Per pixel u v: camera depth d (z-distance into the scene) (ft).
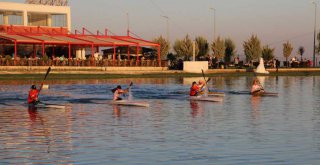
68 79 249.96
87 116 108.47
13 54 304.71
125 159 67.10
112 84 219.00
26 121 100.37
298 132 87.86
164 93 172.86
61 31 345.51
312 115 111.65
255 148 73.92
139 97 157.48
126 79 258.37
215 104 135.44
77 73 280.51
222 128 92.22
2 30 323.78
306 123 98.99
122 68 311.47
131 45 321.73
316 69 365.61
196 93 149.48
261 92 166.50
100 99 148.97
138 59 328.29
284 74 319.06
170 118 105.70
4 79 235.40
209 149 73.15
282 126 94.89
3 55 301.02
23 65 277.23
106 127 92.94
